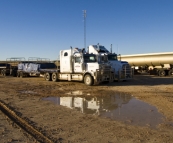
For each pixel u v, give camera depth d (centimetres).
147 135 654
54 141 604
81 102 1202
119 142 597
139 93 1502
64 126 749
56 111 979
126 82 2244
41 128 725
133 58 3606
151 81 2356
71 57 2120
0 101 1218
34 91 1650
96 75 1912
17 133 673
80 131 694
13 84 2152
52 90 1703
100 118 859
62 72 2238
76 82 2269
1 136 645
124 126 748
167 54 3178
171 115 895
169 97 1327
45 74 2523
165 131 694
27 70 2936
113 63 2222
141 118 857
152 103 1153
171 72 3152
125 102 1195
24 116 884
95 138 629
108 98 1327
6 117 869
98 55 2019
